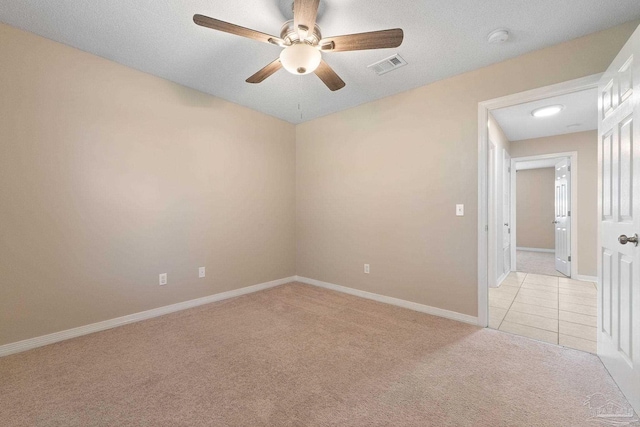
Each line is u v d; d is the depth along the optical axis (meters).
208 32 2.11
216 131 3.26
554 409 1.49
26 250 2.12
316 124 3.96
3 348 2.03
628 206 1.52
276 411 1.48
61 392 1.62
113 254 2.53
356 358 2.01
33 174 2.15
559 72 2.20
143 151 2.70
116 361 1.96
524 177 7.69
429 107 2.89
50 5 1.83
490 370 1.85
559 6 1.81
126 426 1.37
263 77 2.20
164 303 2.85
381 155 3.26
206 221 3.18
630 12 1.86
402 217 3.09
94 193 2.43
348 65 2.54
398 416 1.44
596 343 2.21
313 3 1.45
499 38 2.10
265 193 3.81
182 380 1.74
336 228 3.72
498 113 3.51
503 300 3.35
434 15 1.90
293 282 4.14
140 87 2.68
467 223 2.65
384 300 3.24
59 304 2.26
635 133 1.44
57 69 2.24
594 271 4.19
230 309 3.00
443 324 2.61
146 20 1.98
